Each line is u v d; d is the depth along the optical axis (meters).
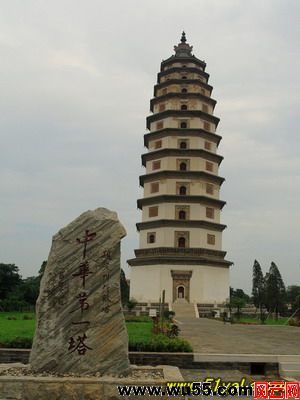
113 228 11.87
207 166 60.22
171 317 43.22
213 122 63.53
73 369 10.80
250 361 15.67
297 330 31.83
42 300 11.30
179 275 54.62
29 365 11.29
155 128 63.12
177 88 64.44
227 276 57.47
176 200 57.59
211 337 24.48
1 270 70.56
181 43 69.75
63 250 11.66
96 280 11.45
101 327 11.10
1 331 21.75
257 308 59.88
